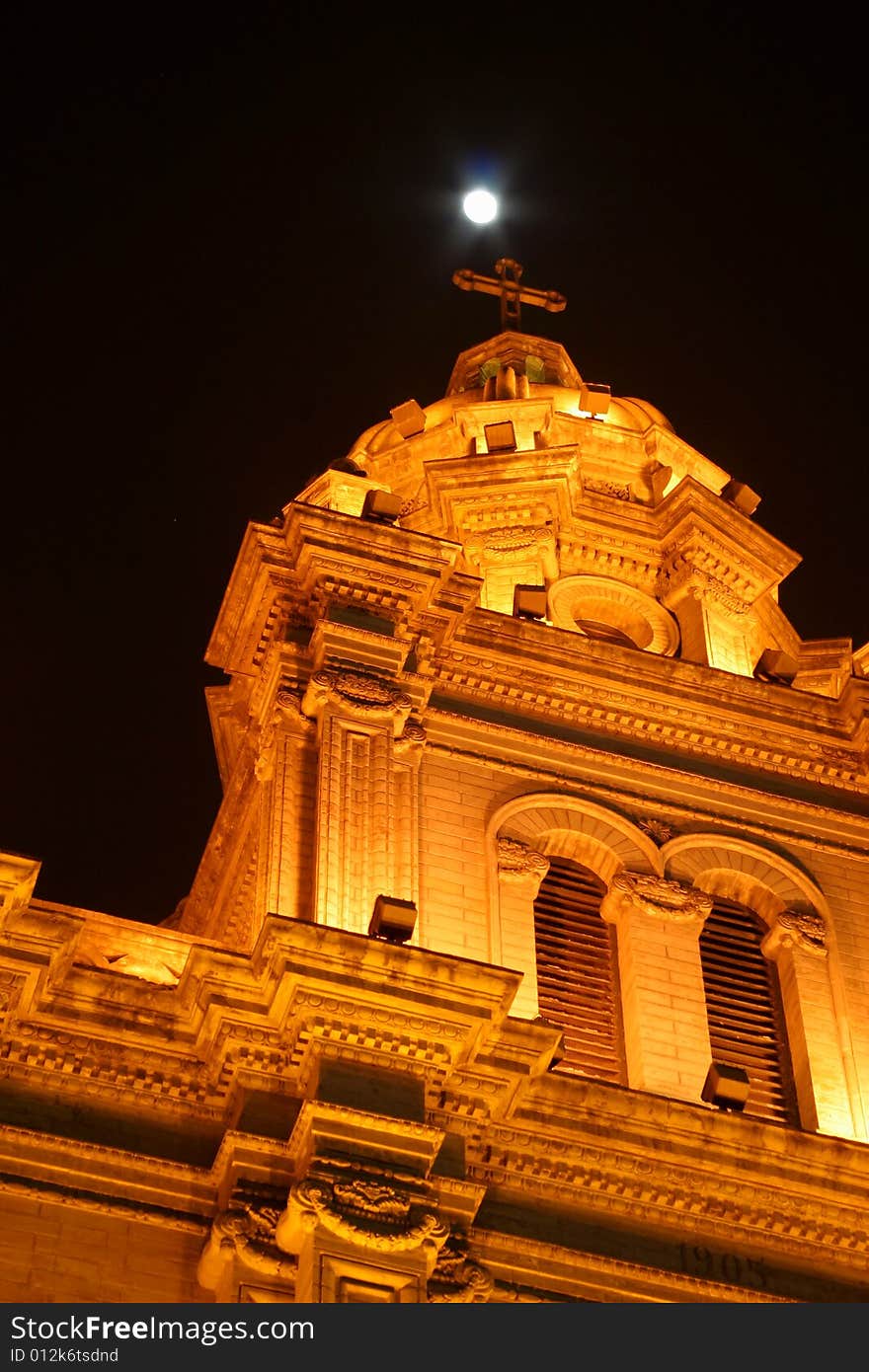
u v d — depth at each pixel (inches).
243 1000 1348.4
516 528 1807.3
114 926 1460.4
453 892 1505.9
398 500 1672.0
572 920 1551.4
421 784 1552.7
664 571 1847.9
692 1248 1376.7
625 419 1971.0
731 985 1555.1
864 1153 1408.7
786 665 1759.4
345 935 1338.6
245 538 1625.2
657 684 1659.7
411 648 1599.4
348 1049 1331.2
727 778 1644.9
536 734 1610.5
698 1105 1401.3
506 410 1909.4
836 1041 1523.1
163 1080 1350.9
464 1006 1343.5
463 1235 1306.6
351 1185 1272.1
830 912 1594.5
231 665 1651.1
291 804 1499.8
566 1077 1384.1
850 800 1665.8
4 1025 1332.4
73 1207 1296.8
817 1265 1390.3
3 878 1331.2
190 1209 1314.0
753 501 1883.6
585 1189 1373.0
